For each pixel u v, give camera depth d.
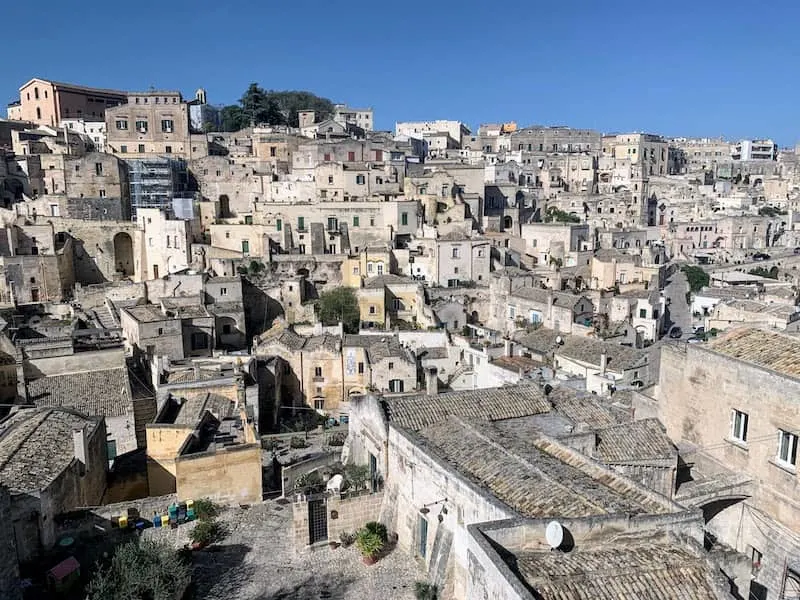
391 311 95.06
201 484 39.88
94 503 42.62
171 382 57.19
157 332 73.38
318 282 104.25
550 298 87.31
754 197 190.00
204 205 118.44
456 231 117.19
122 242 114.31
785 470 31.02
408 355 74.62
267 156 144.62
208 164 130.62
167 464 45.31
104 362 67.38
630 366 64.88
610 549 22.62
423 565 32.94
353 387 75.19
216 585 33.09
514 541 22.09
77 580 32.19
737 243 155.12
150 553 31.31
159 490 45.41
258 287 98.88
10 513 28.78
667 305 102.62
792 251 148.75
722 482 32.97
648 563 21.55
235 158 144.12
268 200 125.75
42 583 32.16
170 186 124.94
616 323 87.94
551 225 122.94
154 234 111.25
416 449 32.81
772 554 31.59
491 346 73.75
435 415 37.41
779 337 34.62
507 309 94.75
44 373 65.06
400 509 35.09
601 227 141.88
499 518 25.75
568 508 25.02
